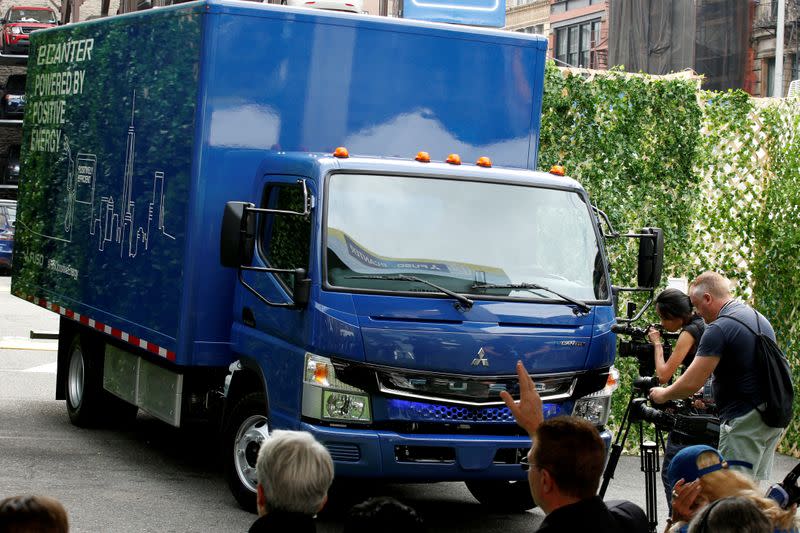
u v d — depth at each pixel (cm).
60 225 1238
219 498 960
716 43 4781
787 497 560
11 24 4422
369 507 368
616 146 1222
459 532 910
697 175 1256
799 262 1244
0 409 1352
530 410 529
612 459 796
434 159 985
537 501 441
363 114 967
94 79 1169
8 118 4253
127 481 1007
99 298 1115
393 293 834
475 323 840
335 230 845
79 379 1247
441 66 988
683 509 537
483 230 880
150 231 1005
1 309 2538
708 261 1289
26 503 362
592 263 906
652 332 867
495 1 1080
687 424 770
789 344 1263
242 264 859
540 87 1019
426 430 833
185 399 1002
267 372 880
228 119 933
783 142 1272
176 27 981
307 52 951
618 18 5128
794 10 4706
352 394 822
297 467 455
